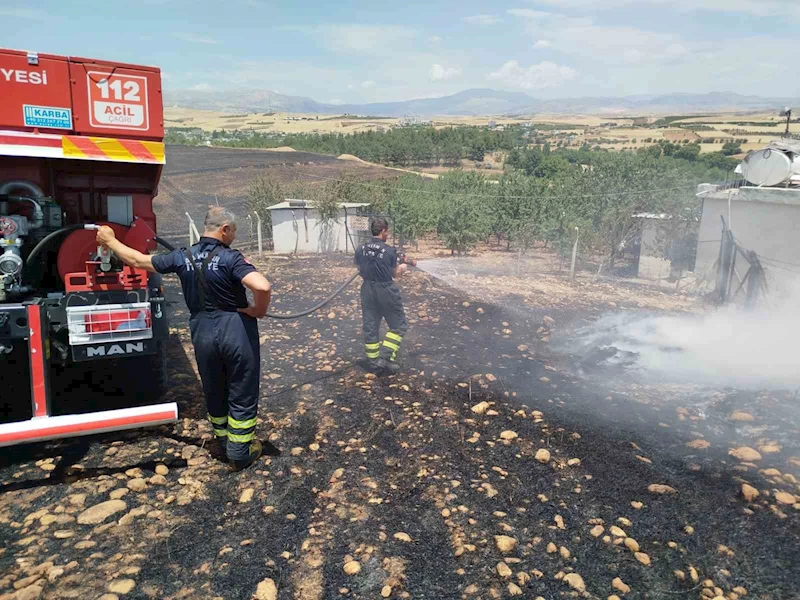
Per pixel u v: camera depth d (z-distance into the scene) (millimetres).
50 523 3332
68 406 4848
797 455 4199
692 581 2975
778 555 3133
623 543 3250
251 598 2816
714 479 3887
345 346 6715
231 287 3828
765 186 13703
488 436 4527
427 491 3758
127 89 4344
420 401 5172
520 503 3637
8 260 4023
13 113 4074
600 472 3996
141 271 4309
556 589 2918
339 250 20359
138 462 4059
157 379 5082
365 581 2955
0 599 2719
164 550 3143
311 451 4270
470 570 3043
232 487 3793
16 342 4086
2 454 4098
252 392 3934
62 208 4723
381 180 35281
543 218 23359
